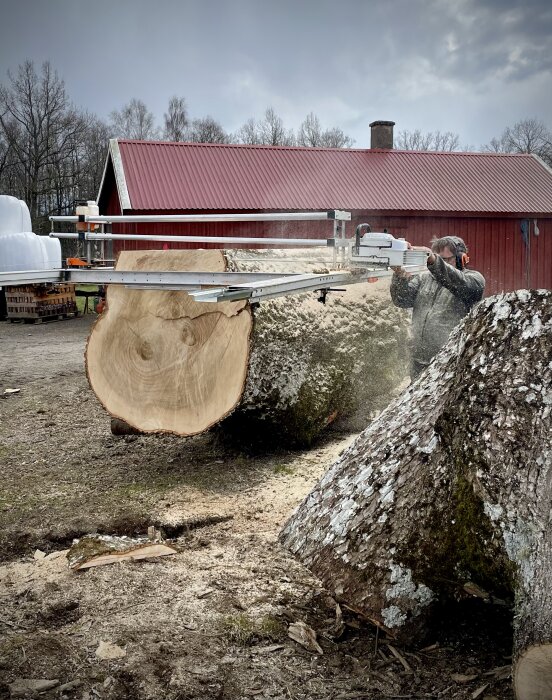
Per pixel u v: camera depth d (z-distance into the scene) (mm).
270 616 3102
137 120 58062
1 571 3598
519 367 2693
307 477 4992
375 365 6117
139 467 5332
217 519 4293
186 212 14164
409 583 2746
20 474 5211
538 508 2447
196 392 5066
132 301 5320
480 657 2775
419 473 2861
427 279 5285
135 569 3586
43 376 9016
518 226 16203
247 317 4805
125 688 2639
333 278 3873
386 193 15703
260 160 16094
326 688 2627
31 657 2811
